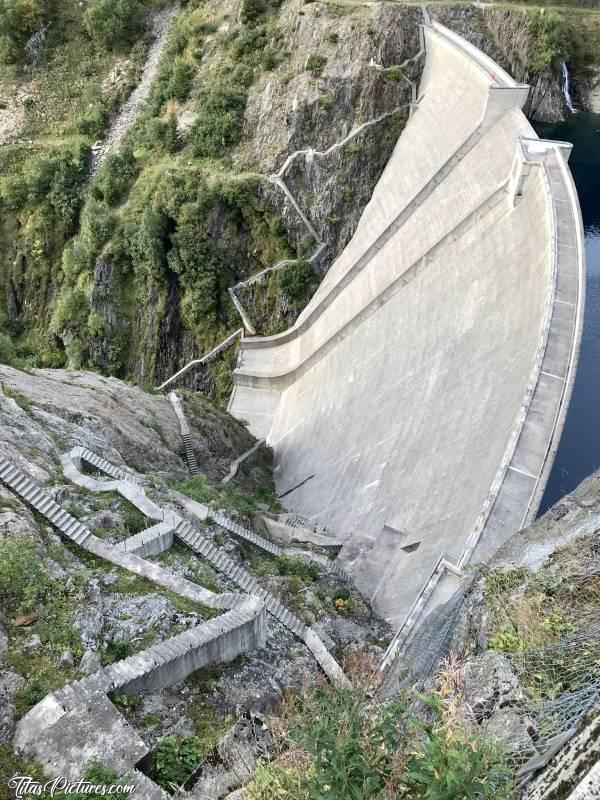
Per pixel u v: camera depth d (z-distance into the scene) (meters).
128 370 83.31
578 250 41.69
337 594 34.31
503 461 31.61
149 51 94.62
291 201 74.06
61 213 88.31
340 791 11.03
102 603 24.77
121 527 29.56
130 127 88.25
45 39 97.31
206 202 75.06
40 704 19.81
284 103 74.81
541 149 50.50
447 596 27.70
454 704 12.91
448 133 65.50
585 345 59.75
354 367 61.34
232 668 24.62
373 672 19.30
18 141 93.31
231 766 17.27
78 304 83.38
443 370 47.59
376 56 73.06
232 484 50.72
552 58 90.81
